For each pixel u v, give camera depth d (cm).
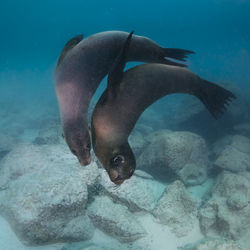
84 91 172
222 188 696
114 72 161
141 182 692
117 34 190
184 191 679
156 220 634
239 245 526
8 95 2439
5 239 560
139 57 209
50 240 550
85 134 166
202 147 901
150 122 1453
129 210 643
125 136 168
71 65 173
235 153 905
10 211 567
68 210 557
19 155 750
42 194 559
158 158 807
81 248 525
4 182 707
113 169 160
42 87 2925
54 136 1029
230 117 1161
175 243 594
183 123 1261
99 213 581
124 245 571
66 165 677
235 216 615
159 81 181
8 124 1509
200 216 647
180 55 228
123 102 168
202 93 221
